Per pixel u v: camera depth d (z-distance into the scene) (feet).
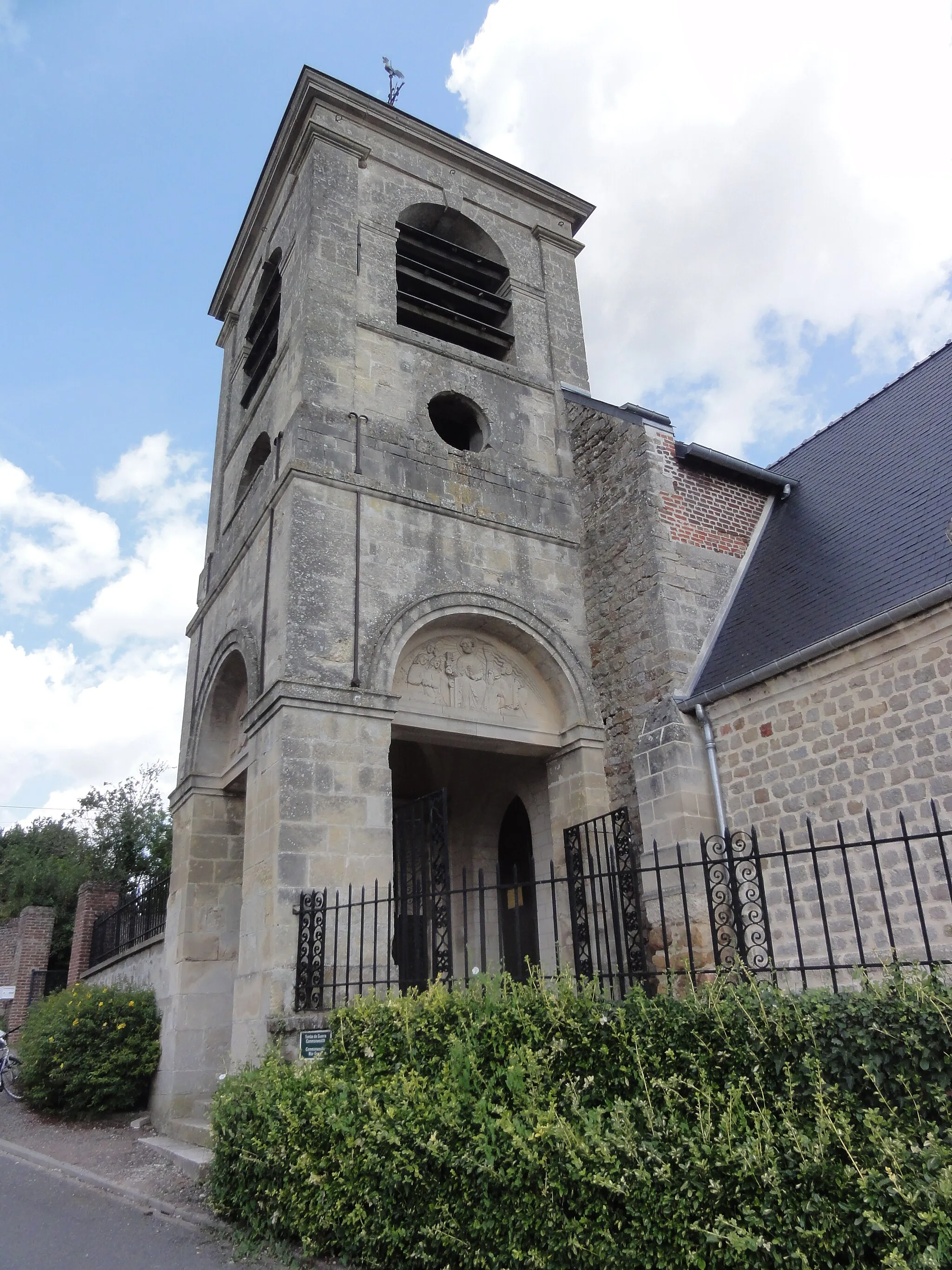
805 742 30.55
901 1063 13.76
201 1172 26.25
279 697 32.27
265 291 50.57
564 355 49.26
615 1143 14.34
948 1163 12.01
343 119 47.03
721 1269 12.75
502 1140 15.81
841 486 40.22
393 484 38.32
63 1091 39.32
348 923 27.84
